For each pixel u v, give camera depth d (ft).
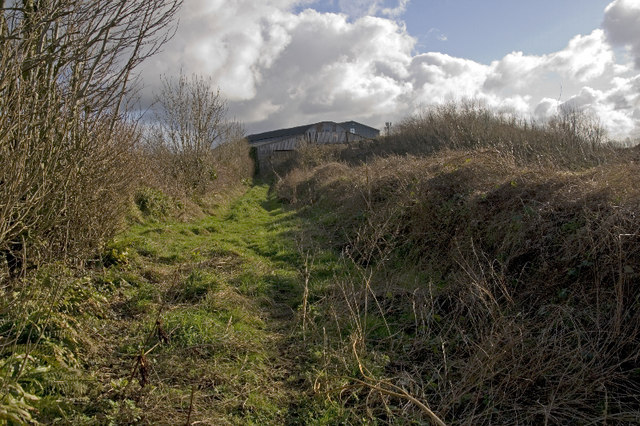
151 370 12.09
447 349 14.10
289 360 14.20
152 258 23.91
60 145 14.47
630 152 28.37
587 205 17.70
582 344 12.91
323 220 35.12
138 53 16.80
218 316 16.62
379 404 11.68
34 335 11.26
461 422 10.89
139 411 9.91
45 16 13.10
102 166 18.86
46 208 15.53
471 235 21.07
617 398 10.99
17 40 12.25
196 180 51.31
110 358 12.64
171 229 33.68
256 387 12.19
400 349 14.66
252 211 51.29
